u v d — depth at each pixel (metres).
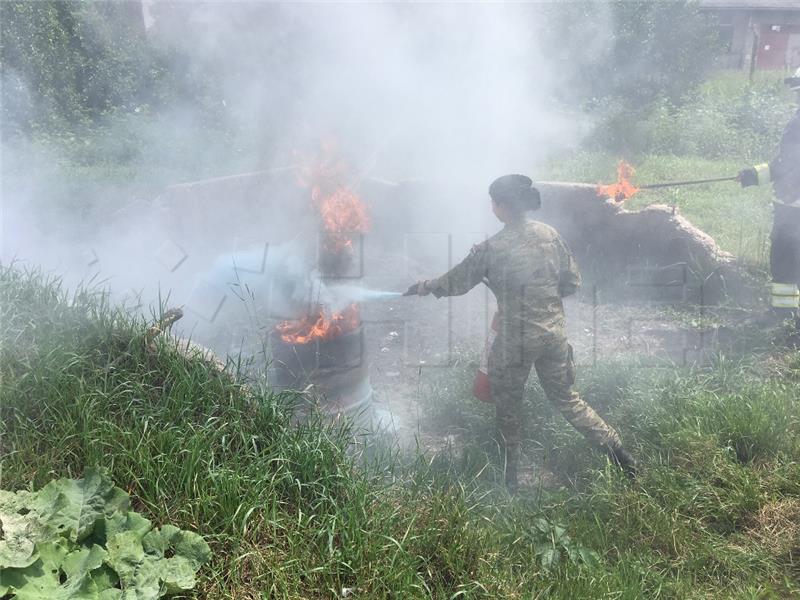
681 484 3.71
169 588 2.55
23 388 3.36
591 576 3.01
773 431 3.89
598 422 3.85
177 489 2.96
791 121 5.28
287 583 2.69
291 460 3.23
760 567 3.21
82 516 2.73
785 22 25.41
